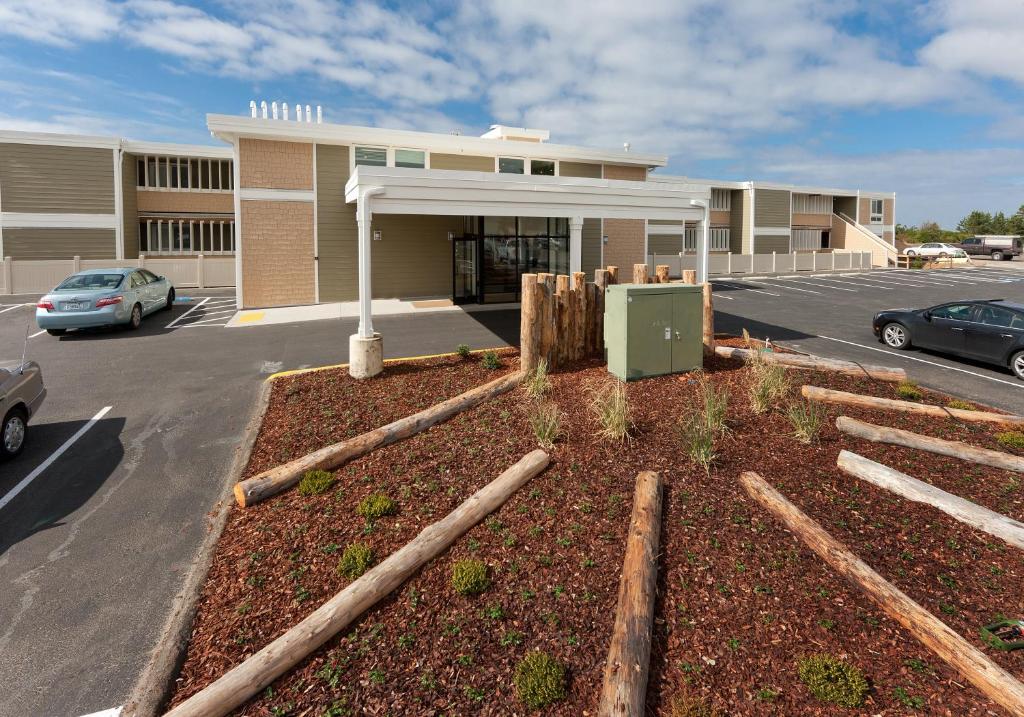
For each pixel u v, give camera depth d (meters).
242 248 17.59
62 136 22.34
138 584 4.58
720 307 18.66
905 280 29.50
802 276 32.28
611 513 4.77
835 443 6.07
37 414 8.28
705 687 3.22
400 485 5.52
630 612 3.56
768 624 3.66
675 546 4.34
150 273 16.34
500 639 3.62
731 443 5.96
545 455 5.63
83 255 22.91
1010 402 8.95
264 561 4.64
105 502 5.87
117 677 3.64
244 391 9.16
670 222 34.66
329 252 18.53
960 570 4.25
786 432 6.28
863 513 4.87
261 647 3.73
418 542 4.36
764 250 38.66
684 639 3.55
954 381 10.18
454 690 3.28
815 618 3.71
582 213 11.43
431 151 19.27
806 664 3.31
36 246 22.27
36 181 22.09
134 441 7.36
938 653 3.42
